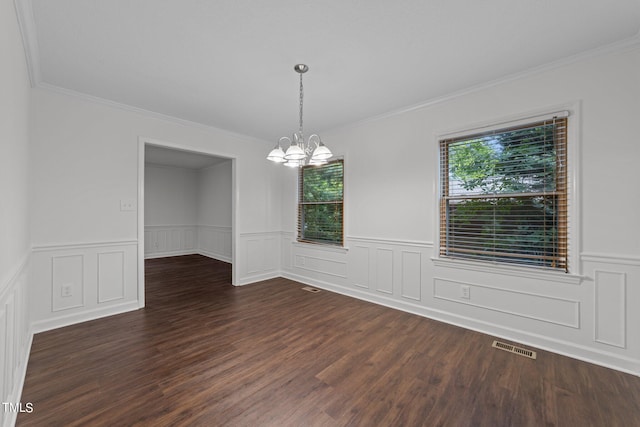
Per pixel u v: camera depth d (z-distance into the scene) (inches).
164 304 135.2
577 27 72.3
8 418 55.7
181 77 98.9
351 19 69.6
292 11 66.7
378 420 60.7
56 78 99.4
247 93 111.7
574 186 86.7
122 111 124.3
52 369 78.8
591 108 84.0
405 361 84.4
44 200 104.4
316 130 160.4
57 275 107.3
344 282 153.5
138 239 128.9
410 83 103.0
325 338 99.7
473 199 109.4
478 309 106.6
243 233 172.9
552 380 75.2
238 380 74.7
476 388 71.7
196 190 295.6
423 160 121.0
